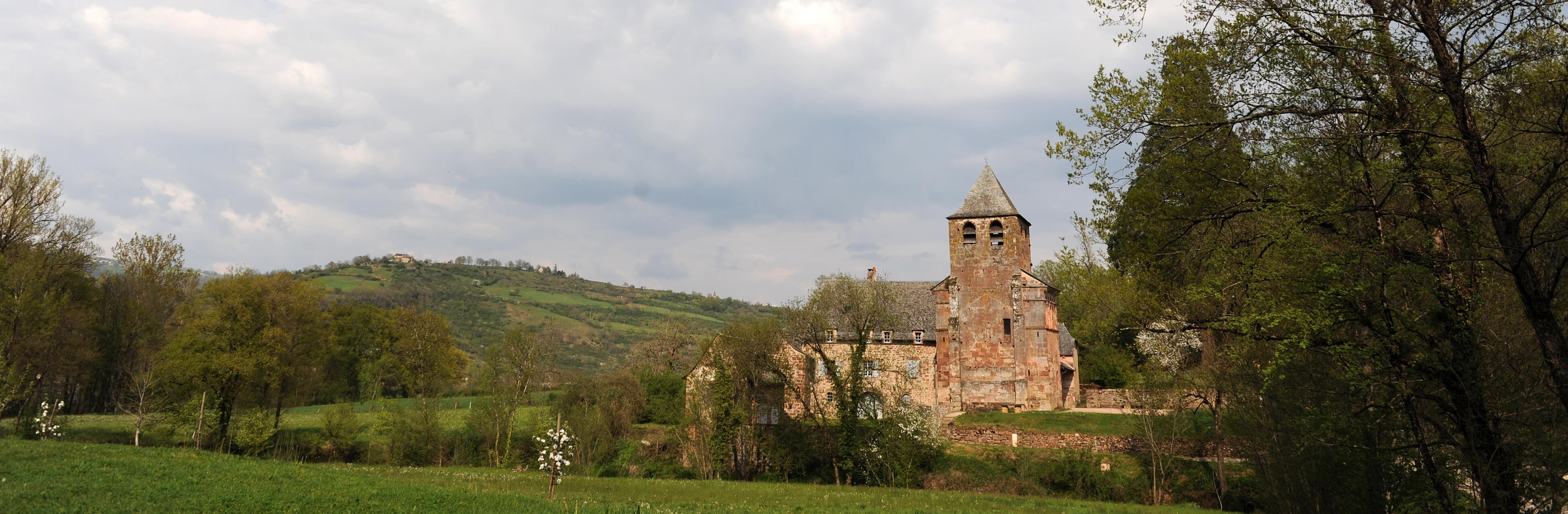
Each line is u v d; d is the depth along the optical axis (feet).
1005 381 183.32
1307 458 85.20
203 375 161.38
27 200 177.58
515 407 183.52
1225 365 103.60
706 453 161.68
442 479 112.88
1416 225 55.67
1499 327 57.88
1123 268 77.71
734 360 168.76
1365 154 55.11
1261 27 54.70
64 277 187.01
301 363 187.62
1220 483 124.47
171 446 157.89
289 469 96.63
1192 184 65.67
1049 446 153.58
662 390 207.82
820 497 118.62
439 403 216.33
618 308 651.25
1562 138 46.11
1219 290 59.88
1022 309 185.37
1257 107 56.95
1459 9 47.91
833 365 169.58
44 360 164.45
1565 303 54.65
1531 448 54.70
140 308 205.98
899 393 162.20
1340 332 58.03
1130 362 195.62
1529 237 48.14
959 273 190.80
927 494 126.93
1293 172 60.34
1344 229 53.83
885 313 182.50
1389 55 49.90
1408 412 60.23
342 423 176.55
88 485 75.20
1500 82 49.42
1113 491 134.72
